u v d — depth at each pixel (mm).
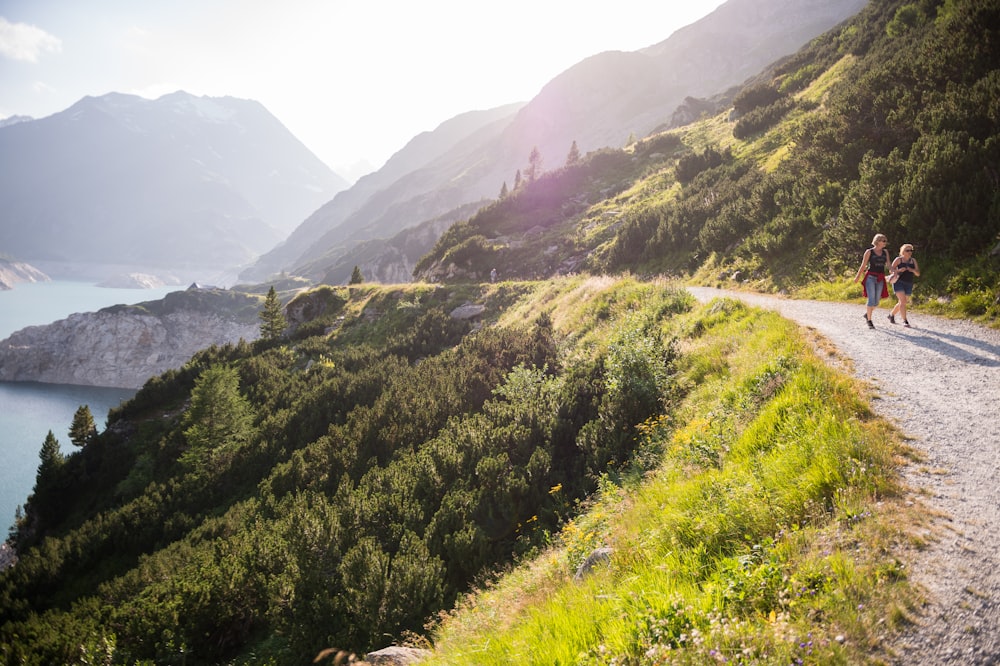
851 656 3109
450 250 52188
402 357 30172
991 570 3656
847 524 4453
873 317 12008
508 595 6754
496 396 18031
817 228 19609
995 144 13531
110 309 194875
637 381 12039
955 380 7547
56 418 146625
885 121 19719
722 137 54750
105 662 10188
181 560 14906
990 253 11727
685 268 26781
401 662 5914
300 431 23500
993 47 17594
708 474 6590
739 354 10688
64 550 19562
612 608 4398
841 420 6328
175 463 28203
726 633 3473
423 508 11727
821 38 59500
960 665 2957
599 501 9023
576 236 46625
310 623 8758
